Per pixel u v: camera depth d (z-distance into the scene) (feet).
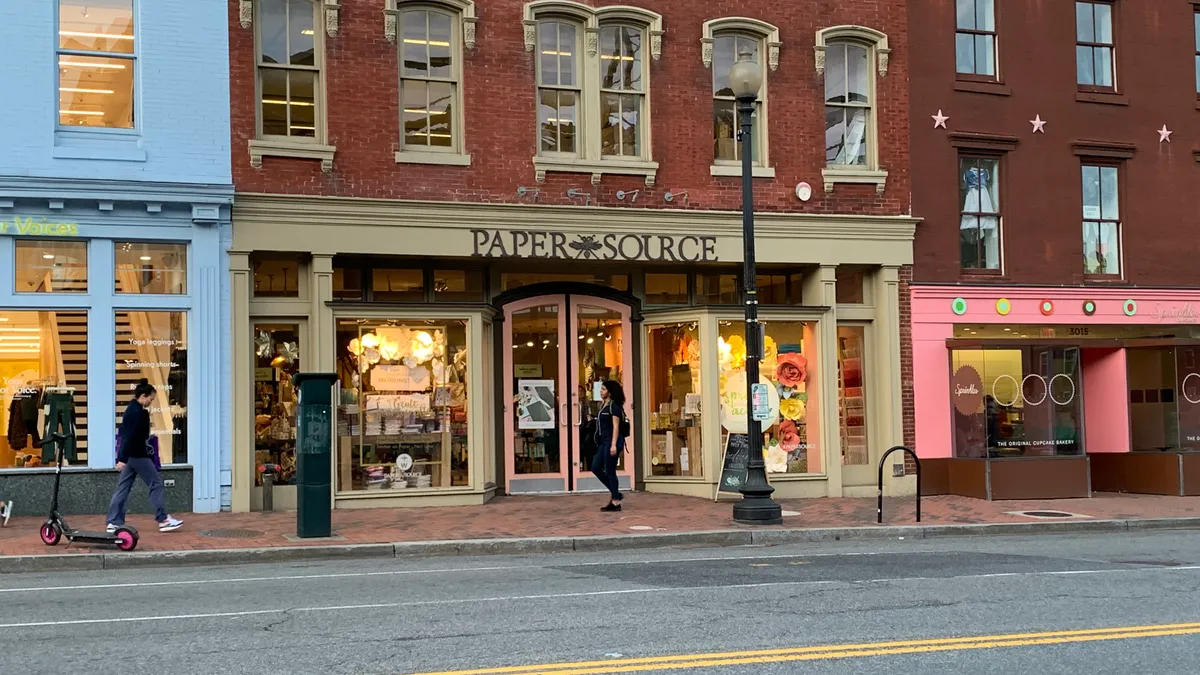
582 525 48.32
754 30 62.03
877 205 63.46
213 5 53.36
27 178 49.52
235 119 53.47
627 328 61.87
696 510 53.67
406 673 21.89
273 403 54.85
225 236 53.11
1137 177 69.26
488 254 56.59
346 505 54.24
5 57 50.08
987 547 44.52
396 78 56.03
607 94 59.93
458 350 56.80
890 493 62.64
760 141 62.23
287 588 33.37
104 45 52.11
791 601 29.99
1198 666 22.52
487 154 57.26
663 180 59.98
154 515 49.39
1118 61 69.46
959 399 62.49
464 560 41.01
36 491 50.03
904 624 26.68
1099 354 67.31
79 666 22.74
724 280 63.57
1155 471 64.59
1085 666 22.48
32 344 50.60
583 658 23.09
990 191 66.54
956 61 66.03
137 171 51.55
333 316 54.44
